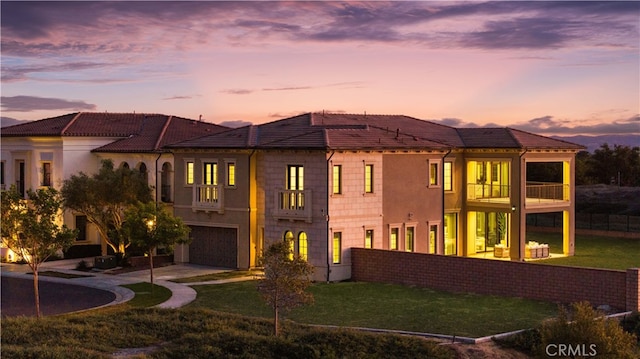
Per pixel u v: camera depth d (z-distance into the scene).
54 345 24.19
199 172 43.47
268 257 25.91
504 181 47.72
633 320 28.12
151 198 45.12
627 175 81.75
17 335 25.09
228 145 41.97
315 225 37.88
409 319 29.05
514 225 44.22
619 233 54.56
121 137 49.41
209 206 42.62
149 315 28.33
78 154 48.09
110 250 48.12
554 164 72.06
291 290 25.61
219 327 26.55
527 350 24.86
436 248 43.25
